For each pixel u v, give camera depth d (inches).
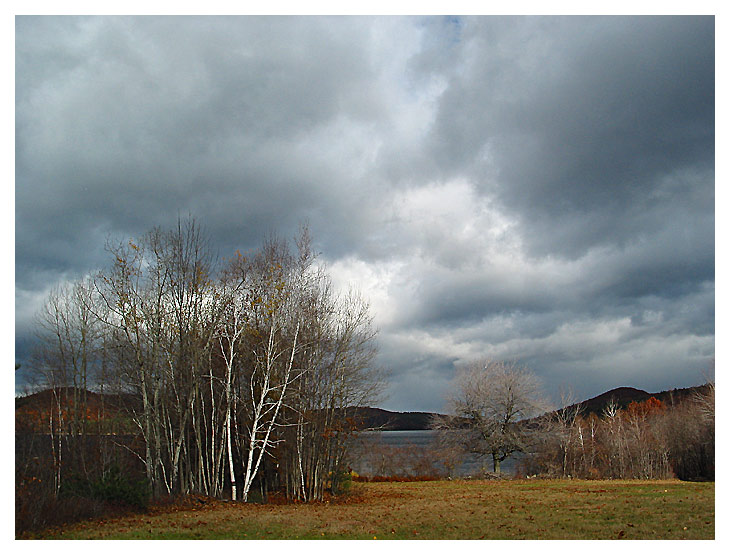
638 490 1091.3
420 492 1291.8
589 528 605.3
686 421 1854.1
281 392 1045.8
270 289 1077.8
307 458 1099.3
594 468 1939.0
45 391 922.7
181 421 997.8
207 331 1062.4
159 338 1000.2
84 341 965.8
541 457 1973.4
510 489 1312.7
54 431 863.1
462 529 631.8
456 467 1973.4
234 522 706.8
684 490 1026.7
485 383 1930.4
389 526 668.7
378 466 1907.0
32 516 621.3
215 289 1070.4
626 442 1937.7
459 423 1961.1
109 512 748.0
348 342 1149.7
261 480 1067.9
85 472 809.5
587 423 2150.6
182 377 1026.1
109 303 986.1
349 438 1208.8
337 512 832.3
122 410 992.2
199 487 1008.9
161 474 1023.0
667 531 573.0
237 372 1091.3
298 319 1088.8
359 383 1153.4
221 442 1073.5
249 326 1051.9
